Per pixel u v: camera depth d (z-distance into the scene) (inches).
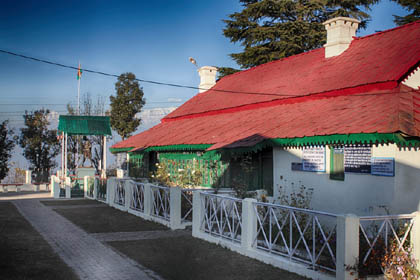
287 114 569.6
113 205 742.5
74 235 470.6
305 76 679.7
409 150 378.3
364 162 407.8
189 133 721.6
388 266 281.9
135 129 1561.3
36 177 1386.6
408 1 1125.7
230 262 346.9
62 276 313.0
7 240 443.5
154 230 496.7
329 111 497.7
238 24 1314.0
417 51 516.1
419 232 291.1
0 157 1418.6
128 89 1530.5
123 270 328.8
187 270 327.0
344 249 268.2
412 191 379.6
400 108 402.0
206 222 446.0
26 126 1503.4
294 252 334.3
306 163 480.4
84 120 1076.5
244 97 768.3
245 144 492.7
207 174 676.7
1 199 908.0
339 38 693.9
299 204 466.9
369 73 533.3
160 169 737.6
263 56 1229.1
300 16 1258.0
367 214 402.0
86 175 1037.8
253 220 367.9
